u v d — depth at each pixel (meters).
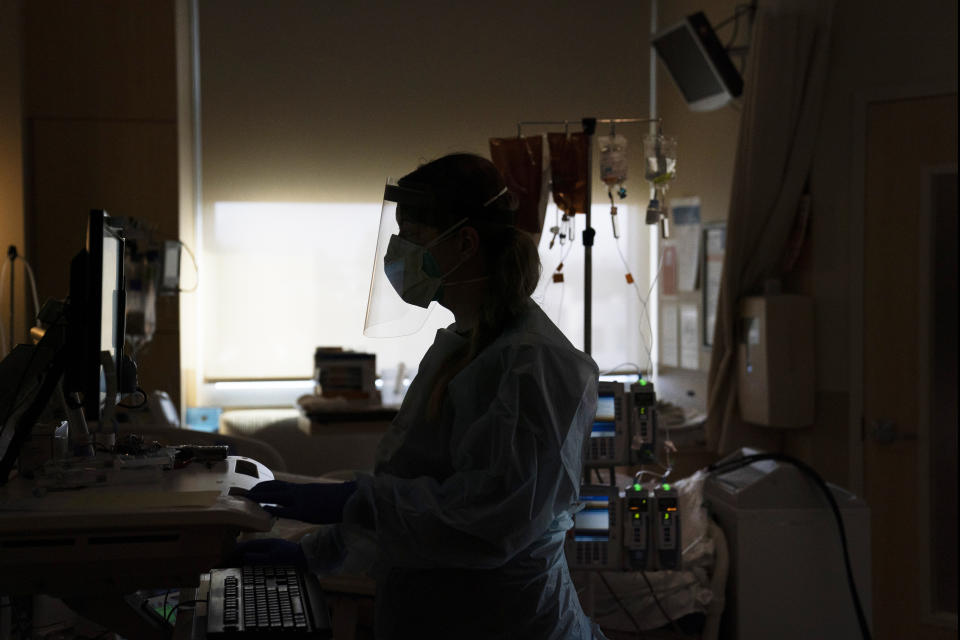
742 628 2.75
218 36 4.48
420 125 4.66
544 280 3.04
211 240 4.55
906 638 3.63
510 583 1.43
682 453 4.01
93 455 1.69
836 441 3.80
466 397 1.40
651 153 2.71
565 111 4.77
